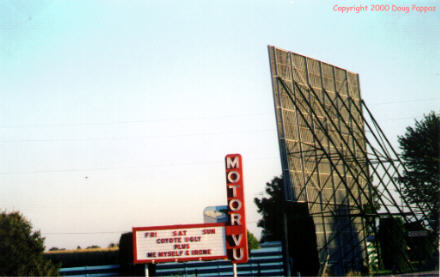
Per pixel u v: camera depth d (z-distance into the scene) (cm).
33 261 3988
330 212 4716
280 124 4572
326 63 5328
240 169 3356
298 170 4625
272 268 5300
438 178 6194
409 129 6681
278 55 4766
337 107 5328
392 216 5109
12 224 3962
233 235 3297
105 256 5934
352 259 4900
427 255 5288
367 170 5444
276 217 10781
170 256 3303
